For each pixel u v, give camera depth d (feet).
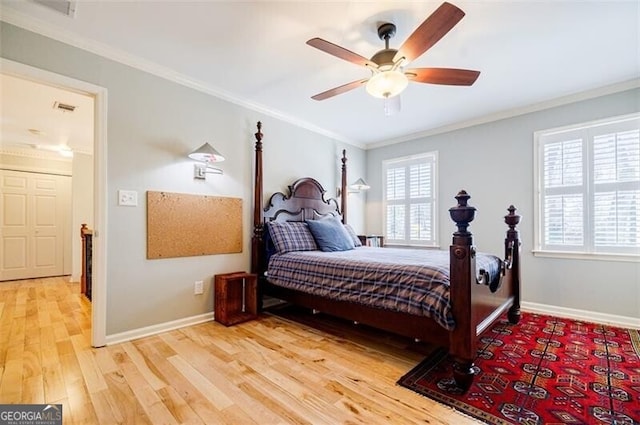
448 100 11.09
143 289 8.58
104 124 7.92
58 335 8.52
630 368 6.63
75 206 16.96
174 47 7.94
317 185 13.80
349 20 6.79
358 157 16.78
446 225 13.98
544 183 11.27
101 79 7.89
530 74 9.20
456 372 5.77
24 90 9.91
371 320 7.50
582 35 7.29
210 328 9.29
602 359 7.07
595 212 10.21
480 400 5.48
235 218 10.85
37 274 18.10
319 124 13.84
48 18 6.77
